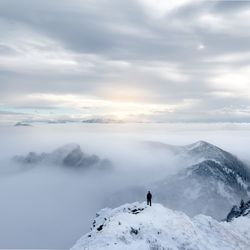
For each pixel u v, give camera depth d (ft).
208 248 166.81
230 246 183.83
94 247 144.46
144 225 169.17
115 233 155.94
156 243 153.48
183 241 164.35
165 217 185.06
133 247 146.20
